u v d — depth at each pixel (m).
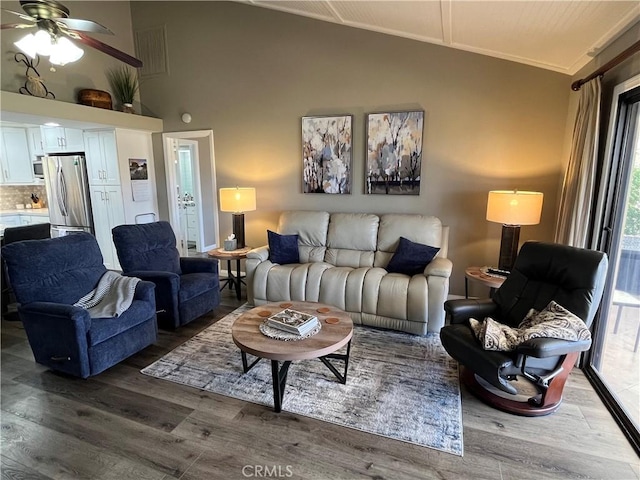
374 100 4.01
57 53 2.40
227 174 4.86
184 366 2.75
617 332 2.46
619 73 2.35
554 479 1.71
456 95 3.71
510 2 2.29
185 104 4.94
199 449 1.91
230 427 2.08
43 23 2.24
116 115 4.57
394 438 1.98
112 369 2.71
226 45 4.55
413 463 1.81
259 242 4.83
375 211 4.21
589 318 2.14
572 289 2.26
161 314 3.30
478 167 3.75
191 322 3.57
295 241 4.03
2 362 2.83
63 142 5.32
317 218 4.15
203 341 3.16
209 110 4.81
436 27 3.19
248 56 4.47
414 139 3.89
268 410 2.22
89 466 1.80
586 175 2.56
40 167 5.83
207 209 6.86
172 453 1.88
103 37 4.73
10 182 5.86
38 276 2.63
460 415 2.17
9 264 2.51
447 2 2.54
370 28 3.82
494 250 3.81
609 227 2.50
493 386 2.29
